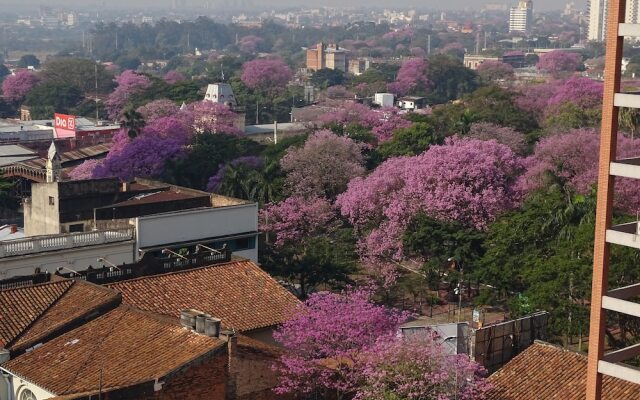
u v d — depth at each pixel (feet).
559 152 336.08
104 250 215.92
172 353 133.18
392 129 476.95
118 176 393.70
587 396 110.32
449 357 139.95
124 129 460.55
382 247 266.16
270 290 174.91
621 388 129.59
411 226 271.28
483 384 137.08
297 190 327.47
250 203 244.01
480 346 149.79
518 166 315.99
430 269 256.52
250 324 162.61
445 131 444.96
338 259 259.19
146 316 145.59
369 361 143.54
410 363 139.33
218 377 131.85
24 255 202.59
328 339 150.20
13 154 463.01
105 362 134.62
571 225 235.81
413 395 136.26
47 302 155.22
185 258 189.57
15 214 387.14
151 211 253.24
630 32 104.27
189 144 442.50
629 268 193.57
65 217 257.55
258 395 136.46
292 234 290.56
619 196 282.36
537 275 206.80
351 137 428.56
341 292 233.14
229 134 475.31
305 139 400.88
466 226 270.67
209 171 398.62
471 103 497.46
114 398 121.19
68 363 135.85
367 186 291.58
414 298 257.96
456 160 280.92
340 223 301.02
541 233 240.53
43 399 128.36
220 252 194.18
